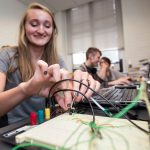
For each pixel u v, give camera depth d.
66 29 3.76
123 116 0.38
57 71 0.47
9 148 0.28
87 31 3.55
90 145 0.24
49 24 0.92
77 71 0.60
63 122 0.34
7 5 2.86
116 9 3.26
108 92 0.78
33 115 0.40
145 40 2.91
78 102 0.49
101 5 3.38
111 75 2.27
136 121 0.34
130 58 3.00
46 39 0.93
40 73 0.45
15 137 0.29
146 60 2.63
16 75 0.85
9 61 0.83
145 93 0.40
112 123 0.33
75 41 3.70
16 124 0.39
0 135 0.32
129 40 3.01
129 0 3.01
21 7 3.15
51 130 0.30
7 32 2.81
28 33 0.89
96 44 3.47
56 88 0.49
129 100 0.51
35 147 0.26
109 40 3.35
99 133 0.28
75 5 3.48
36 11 0.87
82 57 3.64
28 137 0.27
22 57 0.88
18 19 3.03
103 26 3.39
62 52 3.63
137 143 0.25
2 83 0.71
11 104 0.49
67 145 0.24
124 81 1.70
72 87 0.51
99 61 2.20
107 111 0.44
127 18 3.03
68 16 3.73
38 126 0.33
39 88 0.48
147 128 0.29
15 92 0.48
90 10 3.49
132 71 2.38
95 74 2.06
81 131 0.29
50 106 0.48
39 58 0.97
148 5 2.89
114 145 0.24
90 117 0.37
